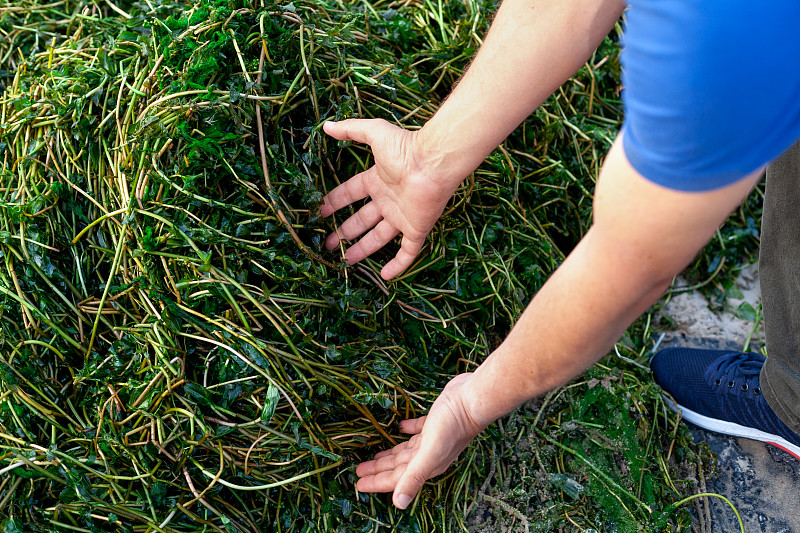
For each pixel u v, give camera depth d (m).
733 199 0.74
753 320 1.50
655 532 1.22
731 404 1.31
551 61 1.00
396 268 1.22
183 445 1.12
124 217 1.17
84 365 1.18
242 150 1.16
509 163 1.37
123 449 1.11
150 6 1.31
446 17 1.47
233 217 1.17
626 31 0.73
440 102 1.40
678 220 0.74
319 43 1.26
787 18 0.63
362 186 1.18
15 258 1.20
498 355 0.97
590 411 1.31
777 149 0.71
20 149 1.27
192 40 1.20
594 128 1.50
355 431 1.19
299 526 1.17
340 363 1.20
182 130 1.14
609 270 0.79
